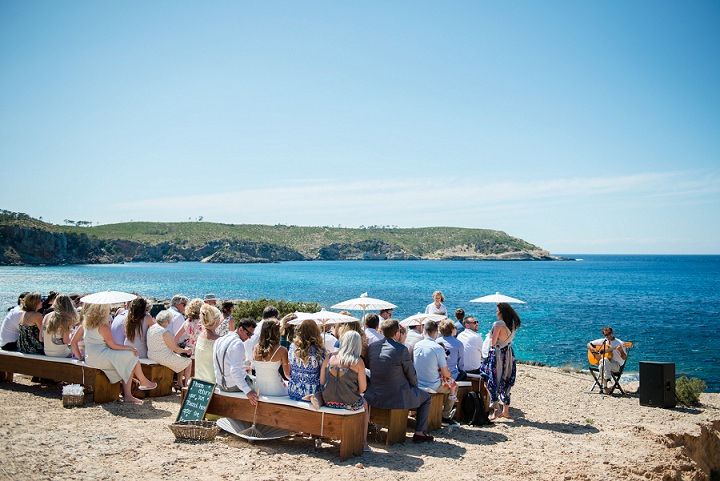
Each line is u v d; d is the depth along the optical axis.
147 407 8.01
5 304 36.84
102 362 8.03
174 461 5.65
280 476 5.41
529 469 6.16
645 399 11.02
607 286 73.75
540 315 37.88
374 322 8.09
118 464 5.45
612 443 7.70
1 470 4.97
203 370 7.51
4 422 6.73
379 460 6.19
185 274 100.50
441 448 6.92
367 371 7.63
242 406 6.72
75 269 121.44
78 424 6.87
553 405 10.53
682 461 7.25
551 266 178.38
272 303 18.25
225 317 9.45
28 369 8.82
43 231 148.88
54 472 5.09
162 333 8.77
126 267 139.00
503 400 8.88
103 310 8.09
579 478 6.02
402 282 79.69
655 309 42.28
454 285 73.38
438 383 7.84
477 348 9.33
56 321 8.70
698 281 87.81
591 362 12.51
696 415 10.27
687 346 24.78
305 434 7.07
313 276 96.81
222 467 5.58
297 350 6.48
